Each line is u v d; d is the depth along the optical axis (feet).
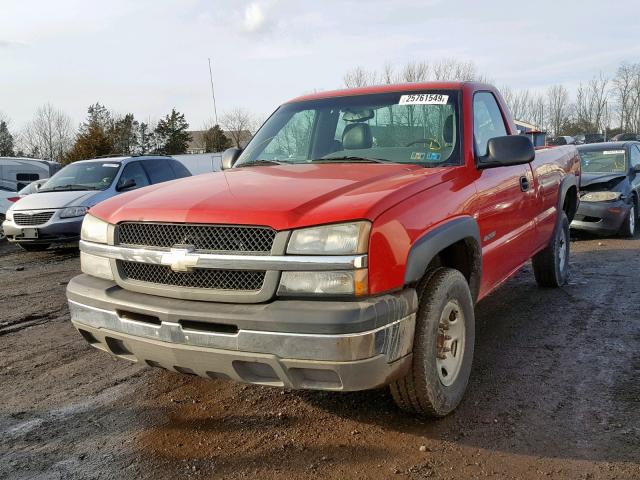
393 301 8.92
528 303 18.72
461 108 13.04
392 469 9.20
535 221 16.43
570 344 14.71
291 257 8.71
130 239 10.12
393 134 13.17
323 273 8.66
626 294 19.39
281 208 9.04
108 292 10.17
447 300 10.43
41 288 24.06
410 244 9.31
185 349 9.25
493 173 13.23
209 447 10.10
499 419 10.75
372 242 8.70
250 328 8.71
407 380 9.89
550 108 217.15
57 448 10.23
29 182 48.80
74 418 11.42
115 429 10.91
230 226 9.13
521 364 13.50
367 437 10.24
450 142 12.54
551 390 11.97
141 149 200.75
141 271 10.00
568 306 18.19
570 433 10.16
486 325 16.61
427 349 9.84
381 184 10.09
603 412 10.89
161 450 10.05
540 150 18.24
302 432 10.52
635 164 35.42
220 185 10.85
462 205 11.18
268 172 12.01
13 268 29.71
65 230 32.45
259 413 11.37
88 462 9.72
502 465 9.23
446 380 10.80
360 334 8.43
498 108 15.31
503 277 14.20
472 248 11.86
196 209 9.46
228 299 9.05
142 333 9.65
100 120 194.70
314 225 8.74
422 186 10.30
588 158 36.14
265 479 9.03
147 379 13.39
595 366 13.19
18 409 11.90
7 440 10.55
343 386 8.68
